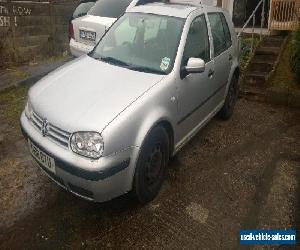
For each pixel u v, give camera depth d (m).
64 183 2.95
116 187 2.90
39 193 3.49
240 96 6.62
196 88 3.91
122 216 3.23
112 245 2.90
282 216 3.38
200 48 4.08
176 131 3.65
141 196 3.25
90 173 2.69
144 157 3.09
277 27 8.84
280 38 8.40
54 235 2.98
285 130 5.32
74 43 6.75
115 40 4.12
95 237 2.97
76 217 3.19
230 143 4.80
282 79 6.70
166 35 3.81
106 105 2.94
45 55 8.96
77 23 6.62
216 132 5.11
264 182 3.92
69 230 3.04
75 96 3.09
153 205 3.41
